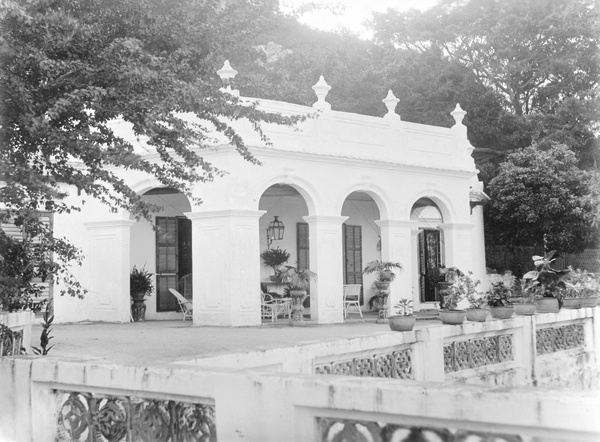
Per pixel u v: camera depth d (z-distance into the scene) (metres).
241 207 17.08
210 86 8.53
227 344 12.73
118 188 8.12
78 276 19.02
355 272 23.70
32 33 7.66
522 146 31.58
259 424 4.12
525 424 3.24
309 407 3.94
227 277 17.02
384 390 3.65
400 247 20.16
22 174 7.52
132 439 4.79
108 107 7.97
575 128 29.22
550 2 28.62
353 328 16.55
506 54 29.53
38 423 5.28
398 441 3.65
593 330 13.66
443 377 9.77
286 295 20.70
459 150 22.03
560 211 27.31
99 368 4.92
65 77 7.89
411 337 9.22
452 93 31.45
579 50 28.89
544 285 13.25
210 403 4.39
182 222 21.31
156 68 8.15
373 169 19.72
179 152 8.62
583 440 3.10
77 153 7.87
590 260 29.53
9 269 8.40
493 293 11.73
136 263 20.34
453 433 3.49
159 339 13.67
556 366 12.17
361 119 19.59
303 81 32.25
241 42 9.30
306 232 22.80
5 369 5.45
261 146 17.28
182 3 8.77
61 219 19.08
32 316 10.20
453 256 21.53
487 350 10.91
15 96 7.42
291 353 7.38
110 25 8.38
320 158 18.50
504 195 27.98
